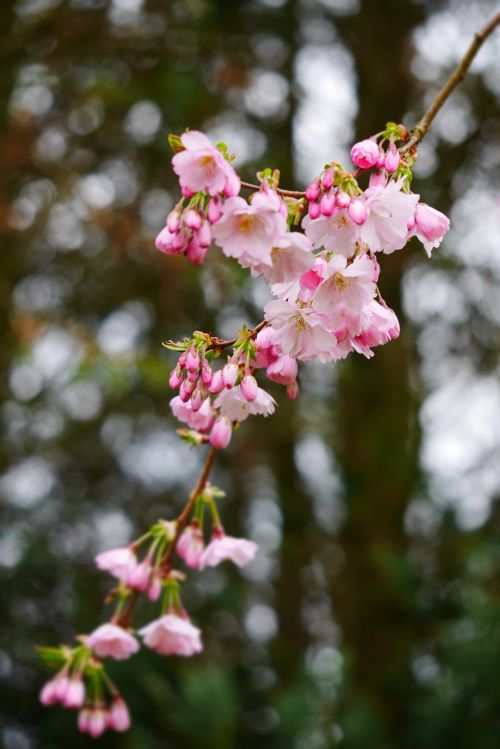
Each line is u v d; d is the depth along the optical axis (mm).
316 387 6977
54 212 6211
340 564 7305
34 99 6258
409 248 6422
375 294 1866
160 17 6098
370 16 6797
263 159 6605
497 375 7281
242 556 2436
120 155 6418
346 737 5121
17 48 6125
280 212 1646
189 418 2236
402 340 6953
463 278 6828
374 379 7047
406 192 1814
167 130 6145
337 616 7379
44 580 7340
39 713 6488
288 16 6523
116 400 7113
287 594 8766
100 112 6207
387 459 6977
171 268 5957
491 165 6590
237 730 5547
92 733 2551
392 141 1827
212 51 6270
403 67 7012
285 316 1827
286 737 5164
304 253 1694
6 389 6930
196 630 2473
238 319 6613
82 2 6180
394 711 6070
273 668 7121
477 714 5258
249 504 9016
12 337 6188
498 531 7086
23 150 6188
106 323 6922
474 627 5570
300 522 7688
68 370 6301
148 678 5570
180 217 1694
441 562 6770
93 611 7621
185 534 2469
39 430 7516
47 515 7859
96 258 6586
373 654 6570
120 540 8523
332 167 1698
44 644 6938
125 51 6172
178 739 5586
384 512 6961
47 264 6711
